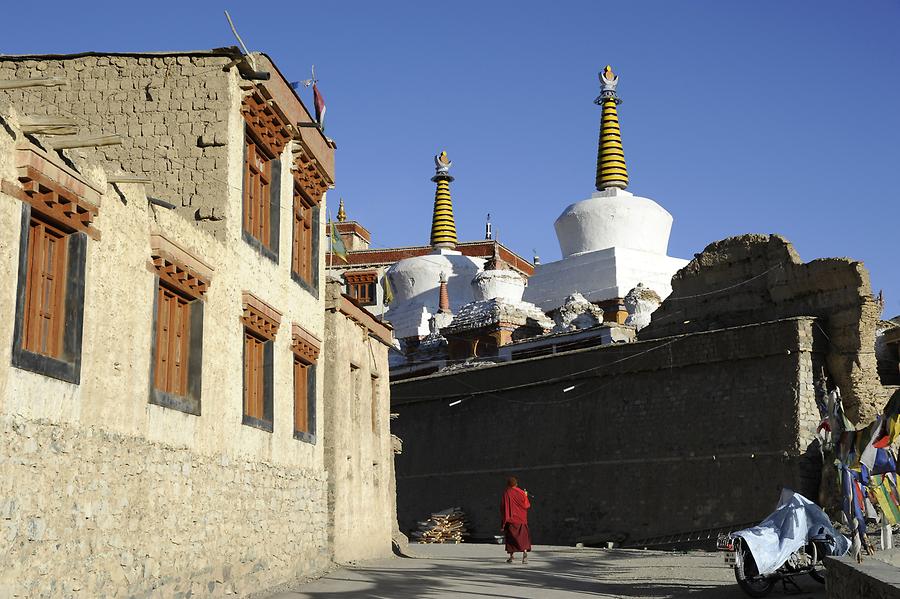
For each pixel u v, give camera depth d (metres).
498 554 29.75
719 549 29.56
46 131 11.92
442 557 28.17
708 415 35.00
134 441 14.01
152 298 14.80
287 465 20.61
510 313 53.97
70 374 12.41
